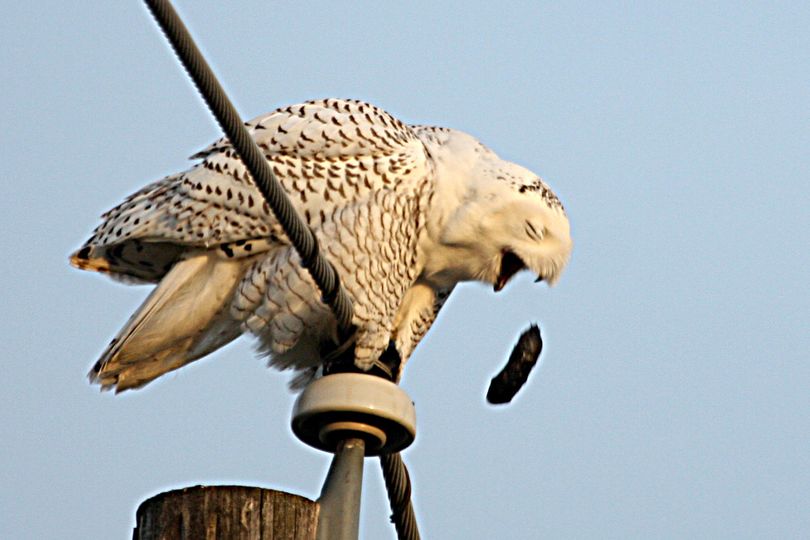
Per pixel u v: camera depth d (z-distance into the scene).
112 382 11.00
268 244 10.88
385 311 10.88
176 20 6.28
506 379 10.15
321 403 9.00
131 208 11.26
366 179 11.05
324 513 8.43
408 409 9.16
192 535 7.79
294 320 10.65
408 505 9.70
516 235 11.50
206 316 10.97
